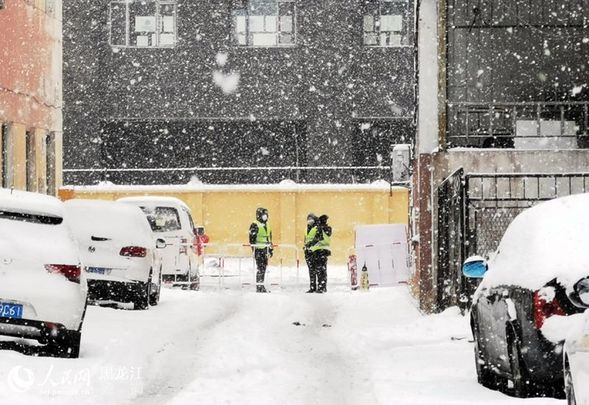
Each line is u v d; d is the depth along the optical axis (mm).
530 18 30594
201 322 25109
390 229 40750
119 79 63844
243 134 65750
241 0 64438
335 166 63969
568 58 30688
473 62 30484
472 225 28000
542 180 28094
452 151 28812
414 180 34750
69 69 63281
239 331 23000
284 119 64500
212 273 48188
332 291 41062
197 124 65500
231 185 57188
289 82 64438
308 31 64375
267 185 57031
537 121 30391
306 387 15203
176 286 39750
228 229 57062
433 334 22422
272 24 64625
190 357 18391
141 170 60719
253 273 45531
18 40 39125
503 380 14578
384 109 64188
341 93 64188
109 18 63812
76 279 17281
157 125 65312
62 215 17797
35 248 17094
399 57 64312
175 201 38781
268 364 17656
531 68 30578
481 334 15203
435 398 13852
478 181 28297
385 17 64750
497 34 30578
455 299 27328
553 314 12602
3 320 16719
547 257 13156
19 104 39250
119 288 28000
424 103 29750
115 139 65125
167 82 64188
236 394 14367
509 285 13672
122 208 29016
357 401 14000
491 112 30375
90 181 63281
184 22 64375
